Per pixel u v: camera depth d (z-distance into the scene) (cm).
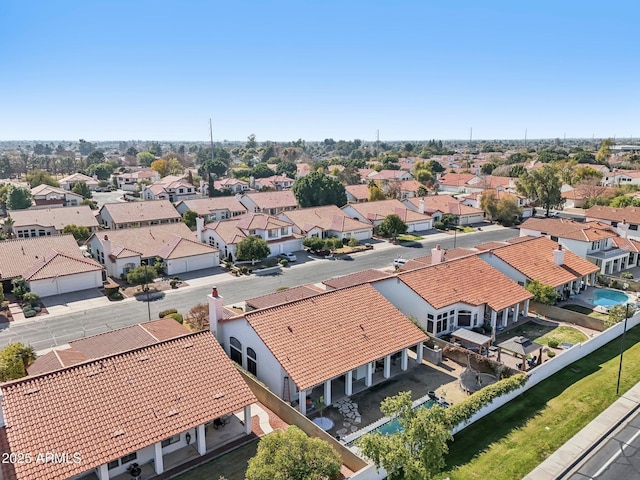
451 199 10206
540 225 6362
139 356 2611
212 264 6450
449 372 3406
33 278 5156
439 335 3897
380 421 2775
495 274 4447
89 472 2292
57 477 1969
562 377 3294
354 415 2869
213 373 2641
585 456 2481
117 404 2325
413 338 3344
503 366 3259
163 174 17812
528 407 2922
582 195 11025
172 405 2403
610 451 2520
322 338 3080
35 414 2173
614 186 11888
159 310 4812
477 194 10450
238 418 2792
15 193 10094
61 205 10788
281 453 1930
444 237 8338
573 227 6081
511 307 4362
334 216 8294
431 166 16900
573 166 14275
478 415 2783
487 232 8794
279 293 4306
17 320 4581
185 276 6006
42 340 4119
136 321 4531
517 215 9669
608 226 6656
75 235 7644
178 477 2300
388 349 3170
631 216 7262
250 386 3009
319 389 3131
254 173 16362
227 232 6962
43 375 2355
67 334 4244
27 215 8088
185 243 6369
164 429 2281
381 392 3131
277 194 10525
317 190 9406
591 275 5322
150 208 8994
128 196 13462
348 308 3403
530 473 2334
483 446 2541
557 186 9900
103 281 5834
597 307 4675
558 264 5000
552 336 4019
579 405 2942
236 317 3180
